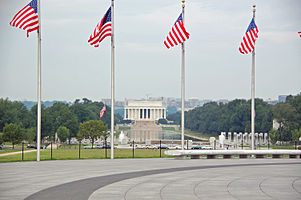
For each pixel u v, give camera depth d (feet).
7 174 125.29
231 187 103.09
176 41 190.90
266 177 121.19
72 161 171.01
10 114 563.89
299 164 162.40
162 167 147.33
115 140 509.76
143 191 96.84
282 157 205.87
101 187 102.01
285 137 535.19
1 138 408.05
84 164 157.17
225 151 190.70
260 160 182.70
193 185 105.81
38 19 168.14
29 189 98.58
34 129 458.91
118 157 193.47
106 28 183.11
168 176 122.42
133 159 184.24
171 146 411.95
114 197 89.30
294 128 563.89
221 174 127.65
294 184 108.27
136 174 126.82
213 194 93.61
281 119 583.17
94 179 115.34
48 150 292.81
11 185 104.37
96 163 161.79
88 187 101.96
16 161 170.91
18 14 158.40
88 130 451.94
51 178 116.78
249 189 100.32
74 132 553.23
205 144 480.23
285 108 583.17
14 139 402.11
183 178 118.32
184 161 173.47
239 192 96.32
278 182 111.55
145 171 134.62
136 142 508.94
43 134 524.52
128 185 105.29
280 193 95.35
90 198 87.97
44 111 584.40
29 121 603.67
